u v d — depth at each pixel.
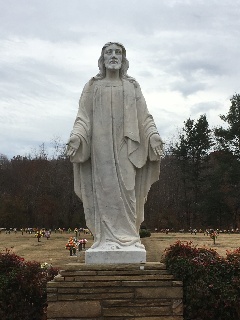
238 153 58.78
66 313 7.49
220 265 8.56
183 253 8.38
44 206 61.03
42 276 9.41
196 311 8.30
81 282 7.58
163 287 7.66
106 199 8.22
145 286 7.64
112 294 7.57
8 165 82.19
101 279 7.62
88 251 7.93
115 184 8.23
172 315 7.60
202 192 62.69
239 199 57.91
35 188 66.06
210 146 65.19
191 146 65.25
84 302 7.52
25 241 39.44
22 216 59.38
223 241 37.28
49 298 7.53
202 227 59.09
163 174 70.00
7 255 9.54
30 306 9.05
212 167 64.62
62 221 60.66
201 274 8.24
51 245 34.88
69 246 25.08
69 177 65.31
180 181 68.69
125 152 8.35
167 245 30.86
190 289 8.11
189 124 65.50
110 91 8.52
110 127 8.37
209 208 58.09
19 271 9.20
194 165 64.81
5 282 8.97
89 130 8.43
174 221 58.91
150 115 8.59
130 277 7.68
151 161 8.48
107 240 8.11
